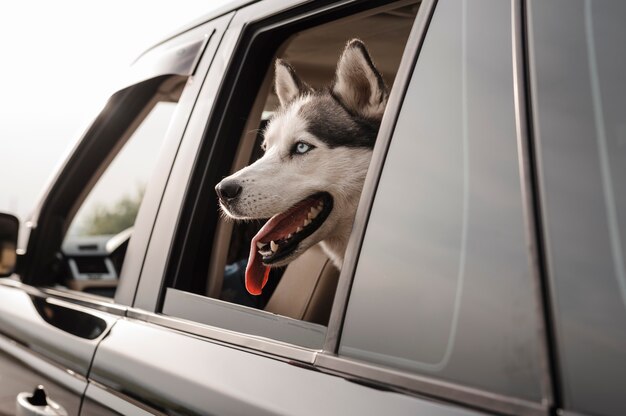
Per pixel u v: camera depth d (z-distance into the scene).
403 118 1.30
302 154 1.92
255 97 2.05
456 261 1.12
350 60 1.88
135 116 2.82
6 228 2.60
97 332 1.96
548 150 1.04
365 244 1.28
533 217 1.02
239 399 1.36
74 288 3.28
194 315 1.73
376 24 2.15
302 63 2.56
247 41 2.00
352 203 1.89
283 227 1.92
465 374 1.05
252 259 1.92
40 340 2.16
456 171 1.17
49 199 2.82
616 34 1.03
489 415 0.99
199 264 1.96
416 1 1.63
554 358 0.95
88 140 2.80
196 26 2.29
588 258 0.96
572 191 1.00
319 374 1.27
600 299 0.93
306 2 1.80
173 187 1.99
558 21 1.10
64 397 1.92
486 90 1.17
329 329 1.29
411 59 1.33
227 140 1.99
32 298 2.46
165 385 1.57
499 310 1.03
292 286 2.07
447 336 1.09
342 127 1.90
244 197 1.89
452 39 1.27
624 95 1.00
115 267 3.50
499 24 1.19
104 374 1.80
